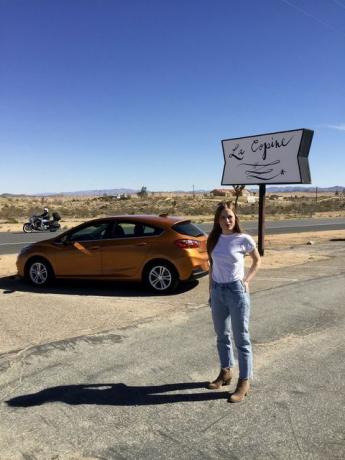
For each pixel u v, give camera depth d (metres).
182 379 5.38
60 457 3.87
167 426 4.34
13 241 23.55
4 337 6.96
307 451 3.89
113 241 10.34
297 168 15.47
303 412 4.56
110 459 3.83
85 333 7.14
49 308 8.74
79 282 11.46
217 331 5.13
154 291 10.09
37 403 4.82
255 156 16.58
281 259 15.70
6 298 9.62
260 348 6.45
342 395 4.93
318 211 74.94
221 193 127.75
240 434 4.17
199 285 10.98
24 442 4.09
